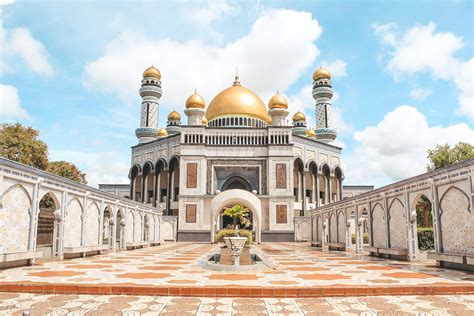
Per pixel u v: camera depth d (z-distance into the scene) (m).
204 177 34.47
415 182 12.64
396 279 8.61
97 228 16.91
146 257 15.19
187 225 33.53
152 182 44.22
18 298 6.83
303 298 6.94
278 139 35.16
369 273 9.80
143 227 24.41
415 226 13.29
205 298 6.92
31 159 23.78
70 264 11.96
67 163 33.09
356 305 6.34
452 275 9.32
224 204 28.86
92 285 7.36
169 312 5.85
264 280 8.46
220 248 22.09
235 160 35.06
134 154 45.06
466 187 10.02
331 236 22.17
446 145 27.59
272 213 33.59
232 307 6.20
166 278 8.74
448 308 6.11
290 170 34.38
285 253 17.84
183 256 15.81
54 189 12.98
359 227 17.84
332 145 45.38
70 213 14.29
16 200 10.97
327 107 49.81
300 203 40.41
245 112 41.03
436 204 11.45
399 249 13.30
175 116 50.84
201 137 35.38
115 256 15.70
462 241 10.29
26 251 11.08
